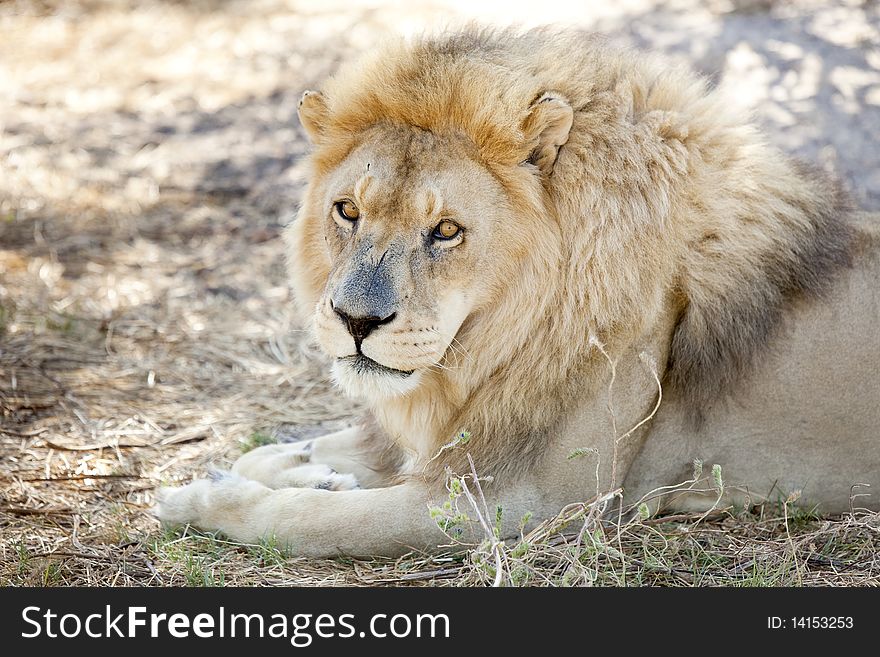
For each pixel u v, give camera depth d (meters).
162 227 16.75
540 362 8.38
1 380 11.79
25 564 8.50
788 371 8.80
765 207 8.66
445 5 27.56
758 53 21.88
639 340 8.47
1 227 16.27
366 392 8.12
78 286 14.48
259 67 24.41
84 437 10.82
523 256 8.27
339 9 28.09
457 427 8.67
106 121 21.34
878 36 22.70
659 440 8.87
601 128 8.27
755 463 9.03
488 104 8.05
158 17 27.97
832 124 18.89
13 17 27.80
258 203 17.80
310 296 9.05
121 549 8.85
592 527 8.50
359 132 8.55
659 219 8.23
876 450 8.98
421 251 8.05
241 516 8.78
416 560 8.47
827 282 8.81
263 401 11.98
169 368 12.54
